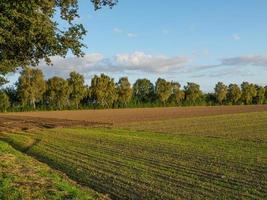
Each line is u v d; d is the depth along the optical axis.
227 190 19.47
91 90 177.25
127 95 183.62
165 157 31.25
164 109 156.12
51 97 167.62
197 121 86.06
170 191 19.28
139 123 82.25
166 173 24.05
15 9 18.81
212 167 26.25
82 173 24.44
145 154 33.16
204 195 18.44
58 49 21.98
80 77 171.12
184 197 18.09
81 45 22.30
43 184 18.41
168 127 70.38
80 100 178.25
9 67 24.84
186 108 163.88
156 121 88.19
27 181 18.94
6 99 154.38
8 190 16.48
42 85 161.88
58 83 167.38
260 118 92.19
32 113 137.25
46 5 19.61
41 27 20.11
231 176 23.06
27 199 15.23
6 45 22.86
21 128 69.31
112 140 46.34
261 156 31.75
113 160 29.73
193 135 53.75
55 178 21.31
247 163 27.92
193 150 35.97
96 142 44.09
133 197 18.34
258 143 42.56
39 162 29.47
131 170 25.25
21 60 23.95
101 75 177.88
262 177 22.70
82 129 66.75
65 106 170.38
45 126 74.56
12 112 149.25
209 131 60.53
